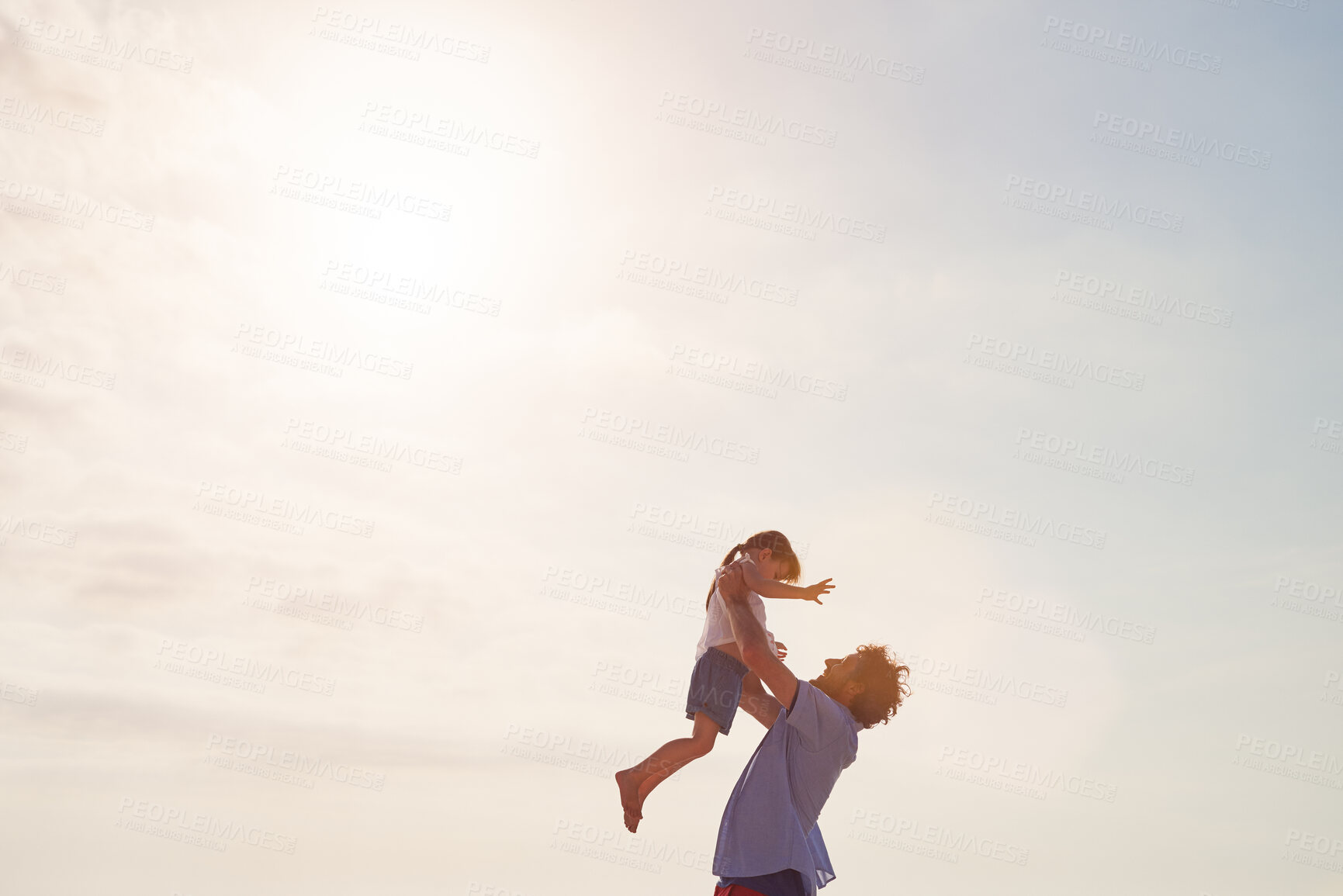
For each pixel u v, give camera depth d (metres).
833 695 2.51
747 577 2.57
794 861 2.19
